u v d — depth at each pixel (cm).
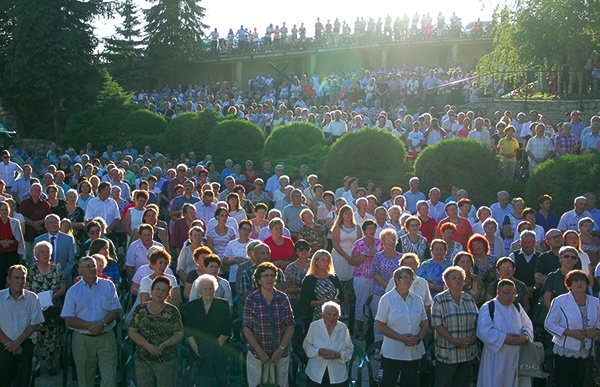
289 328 846
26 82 3653
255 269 893
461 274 842
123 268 1241
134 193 1355
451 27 4225
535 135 1894
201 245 1091
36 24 3600
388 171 1891
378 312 857
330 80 3444
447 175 1791
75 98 3772
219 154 2372
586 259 1015
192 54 4653
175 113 3275
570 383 859
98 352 879
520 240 1077
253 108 2892
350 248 1203
